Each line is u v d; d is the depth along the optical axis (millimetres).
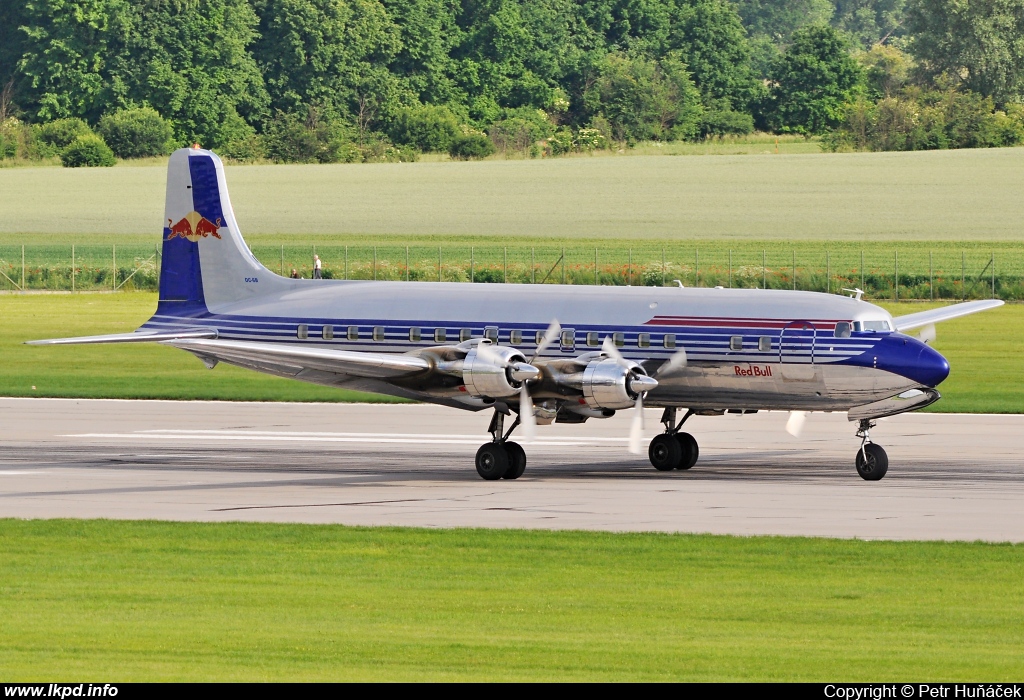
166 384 179500
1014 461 115125
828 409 108688
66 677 52750
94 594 67750
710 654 56188
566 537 81938
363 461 117375
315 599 66625
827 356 106438
